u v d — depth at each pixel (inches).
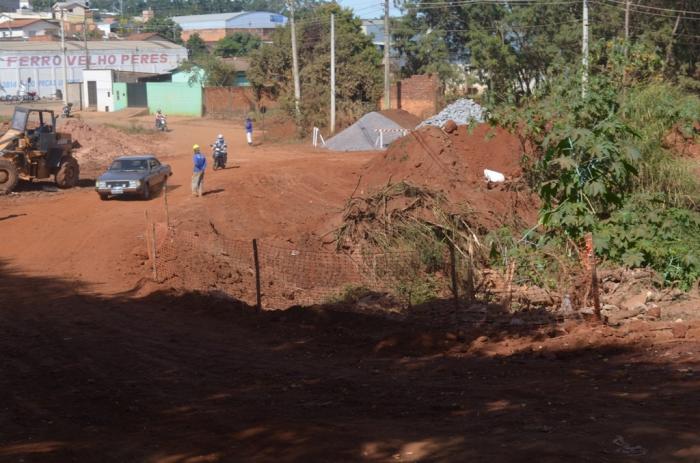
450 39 2613.2
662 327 452.8
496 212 876.0
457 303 553.9
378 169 1213.1
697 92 1936.5
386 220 796.6
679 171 795.4
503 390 359.3
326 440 301.3
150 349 480.4
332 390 379.6
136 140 1999.3
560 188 669.9
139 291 676.1
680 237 649.0
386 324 511.5
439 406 339.6
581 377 372.8
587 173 645.9
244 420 335.9
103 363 450.0
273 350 474.6
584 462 257.9
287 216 1060.5
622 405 320.2
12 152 1250.0
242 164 1605.6
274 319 543.8
